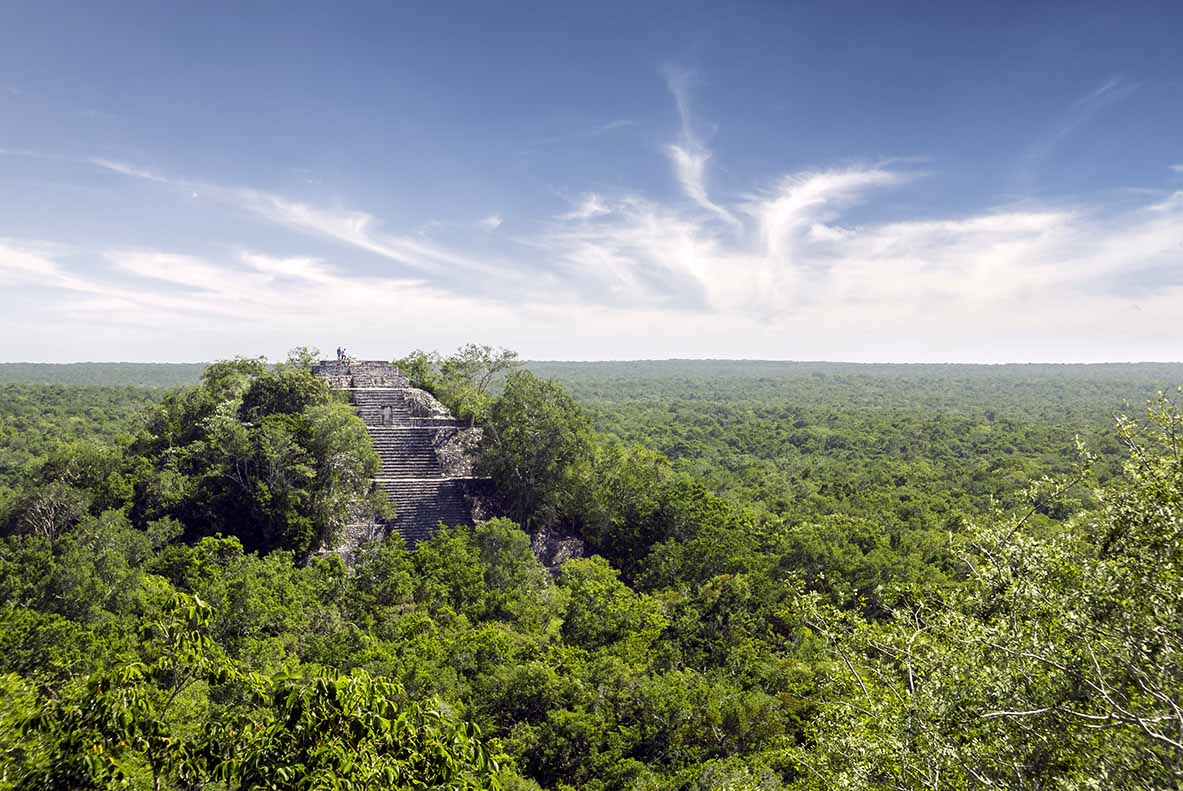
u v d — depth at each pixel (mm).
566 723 19656
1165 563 8633
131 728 7375
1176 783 7555
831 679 13867
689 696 21250
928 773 9344
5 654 17953
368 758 7613
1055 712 8758
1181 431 9430
